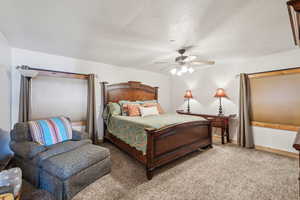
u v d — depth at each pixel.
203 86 4.52
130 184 1.96
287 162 2.64
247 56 3.24
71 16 1.66
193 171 2.31
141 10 1.54
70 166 1.68
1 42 2.14
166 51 2.86
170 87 5.59
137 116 3.39
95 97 3.66
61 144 2.23
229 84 3.91
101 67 3.80
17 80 2.70
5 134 2.33
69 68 3.31
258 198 1.71
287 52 2.94
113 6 1.47
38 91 3.01
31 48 2.72
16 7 1.48
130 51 2.87
